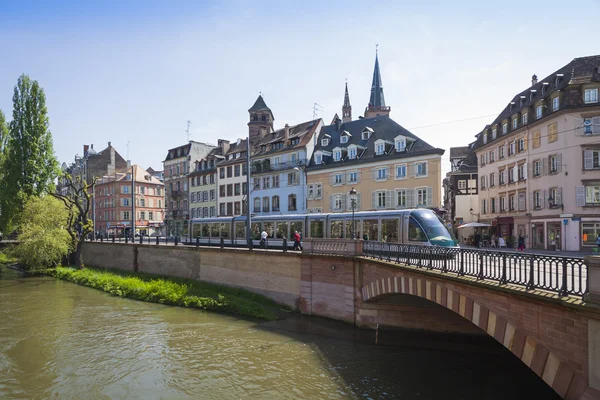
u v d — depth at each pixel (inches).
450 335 682.2
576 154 1244.5
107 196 3102.9
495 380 523.2
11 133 1664.6
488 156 1733.5
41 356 631.8
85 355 634.2
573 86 1261.1
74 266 1622.8
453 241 841.5
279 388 505.0
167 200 2901.1
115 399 485.1
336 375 542.0
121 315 883.4
